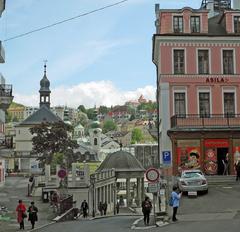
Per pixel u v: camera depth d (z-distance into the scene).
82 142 152.75
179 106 44.09
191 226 19.44
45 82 140.88
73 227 24.52
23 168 113.38
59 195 40.50
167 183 26.16
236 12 45.59
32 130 90.75
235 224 19.16
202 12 45.16
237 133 42.94
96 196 45.12
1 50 37.22
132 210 48.97
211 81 44.44
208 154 42.53
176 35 44.09
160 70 44.31
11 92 42.53
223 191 32.75
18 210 26.19
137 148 73.75
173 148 42.47
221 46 44.72
